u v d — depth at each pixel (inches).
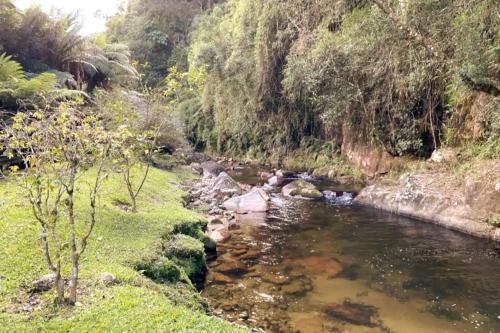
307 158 684.1
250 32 729.0
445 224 341.1
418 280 237.3
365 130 550.9
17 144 149.5
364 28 428.8
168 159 636.1
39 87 366.6
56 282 149.6
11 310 143.6
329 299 214.1
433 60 371.2
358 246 299.4
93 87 671.1
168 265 204.7
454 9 340.2
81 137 153.5
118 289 163.0
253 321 189.8
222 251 288.4
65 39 550.6
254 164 775.1
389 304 208.2
